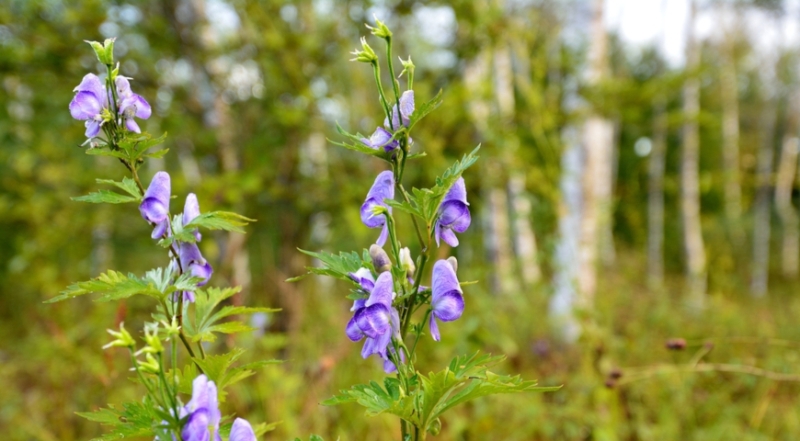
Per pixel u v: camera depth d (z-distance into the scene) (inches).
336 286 384.8
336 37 349.1
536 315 350.6
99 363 245.9
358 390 77.7
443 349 232.4
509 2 406.6
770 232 1483.8
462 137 356.5
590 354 249.6
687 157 957.2
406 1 339.9
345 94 364.5
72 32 336.8
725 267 791.1
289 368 278.5
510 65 575.8
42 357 268.2
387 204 79.8
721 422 233.3
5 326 473.7
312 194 367.9
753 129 1333.7
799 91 1173.1
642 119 414.9
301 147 410.9
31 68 347.3
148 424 74.4
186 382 84.0
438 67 383.9
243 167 358.6
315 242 460.1
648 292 454.0
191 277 84.1
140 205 89.0
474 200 387.5
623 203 467.2
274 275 349.7
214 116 377.7
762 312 534.3
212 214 90.0
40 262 385.4
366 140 80.5
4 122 368.5
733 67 1051.3
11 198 394.6
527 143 378.9
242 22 351.3
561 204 319.6
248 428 72.4
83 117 86.7
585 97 359.6
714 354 283.1
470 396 76.2
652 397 247.0
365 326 76.6
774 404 250.2
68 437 229.6
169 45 362.3
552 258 288.5
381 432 230.4
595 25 389.1
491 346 315.6
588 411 234.7
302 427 223.3
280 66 338.0
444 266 83.2
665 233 1229.1
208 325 91.9
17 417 268.8
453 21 364.5
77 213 363.3
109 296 81.0
